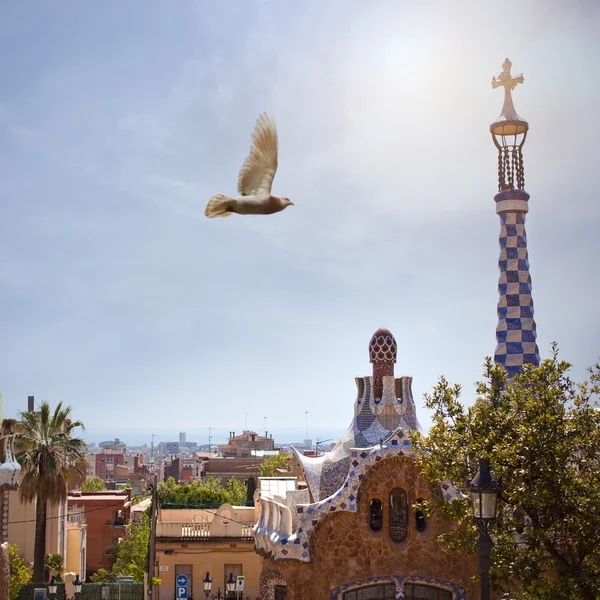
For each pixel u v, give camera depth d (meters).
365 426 37.00
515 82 36.28
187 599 46.06
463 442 26.47
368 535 33.09
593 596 23.25
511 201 35.19
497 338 34.81
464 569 33.06
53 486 47.94
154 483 41.28
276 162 9.57
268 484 50.22
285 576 32.81
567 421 24.62
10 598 44.88
